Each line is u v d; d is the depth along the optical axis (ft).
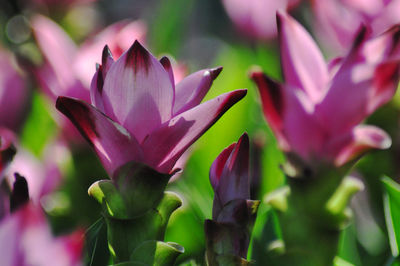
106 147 3.08
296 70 3.41
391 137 3.64
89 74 3.58
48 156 3.62
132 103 3.06
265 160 3.72
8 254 2.84
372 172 3.64
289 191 3.40
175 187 3.62
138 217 3.09
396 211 3.34
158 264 3.09
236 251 3.10
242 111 3.86
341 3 3.80
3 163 3.16
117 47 3.54
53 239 2.87
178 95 3.10
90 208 3.55
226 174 3.11
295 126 3.38
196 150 3.79
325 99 3.37
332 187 3.37
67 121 3.55
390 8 3.71
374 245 3.71
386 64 3.33
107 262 3.28
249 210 3.09
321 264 3.38
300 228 3.38
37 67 3.57
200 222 3.51
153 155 3.08
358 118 3.36
